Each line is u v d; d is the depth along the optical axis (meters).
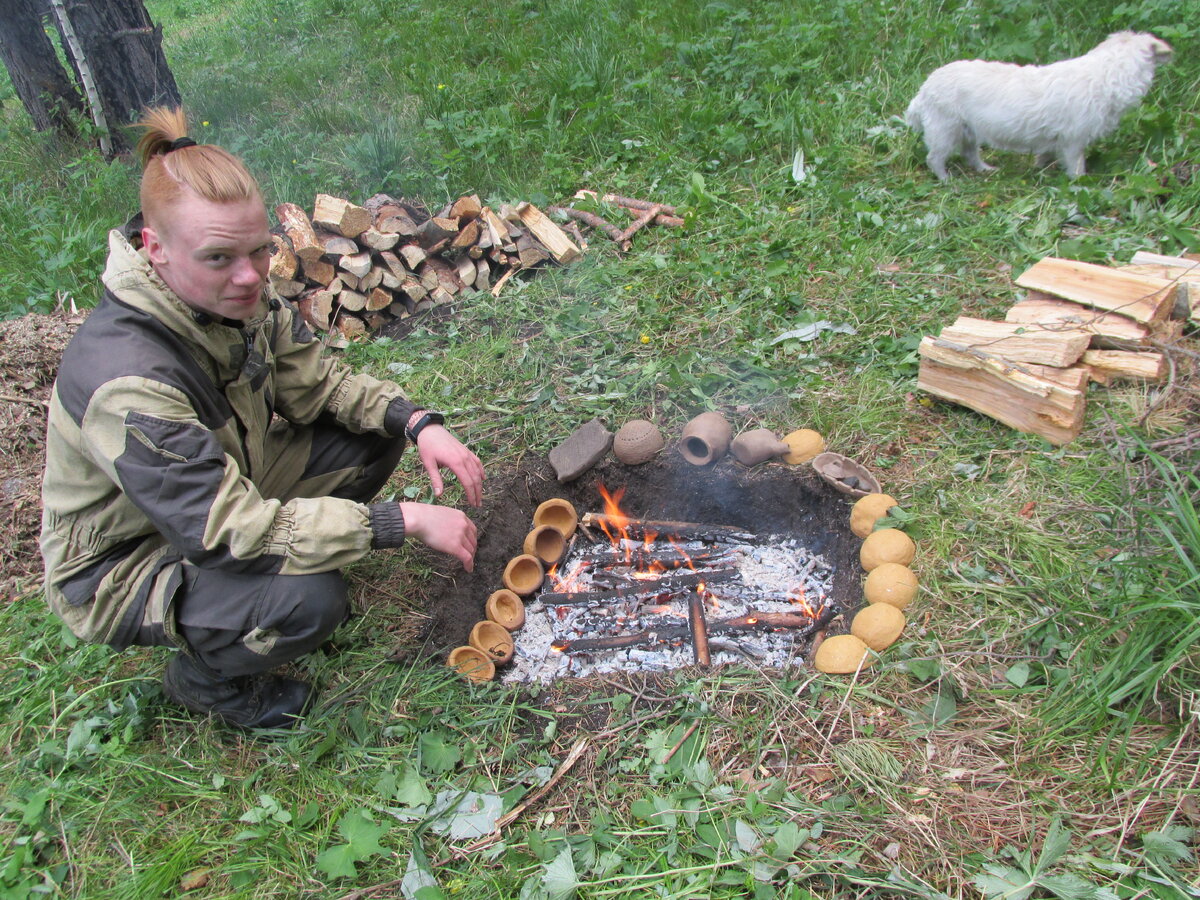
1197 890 1.82
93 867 2.14
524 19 7.88
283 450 2.70
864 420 3.30
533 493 3.37
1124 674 2.21
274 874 2.10
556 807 2.20
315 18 9.23
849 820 2.07
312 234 4.22
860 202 4.48
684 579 3.03
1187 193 4.09
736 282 4.26
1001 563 2.67
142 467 1.91
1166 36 5.10
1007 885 1.89
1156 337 3.21
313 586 2.14
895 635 2.48
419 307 4.54
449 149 5.86
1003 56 5.38
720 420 3.26
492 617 2.87
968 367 3.16
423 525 2.19
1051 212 4.26
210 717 2.46
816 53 6.01
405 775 2.27
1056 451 3.01
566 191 5.31
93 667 2.63
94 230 5.19
